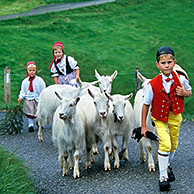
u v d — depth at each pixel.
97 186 5.38
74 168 5.88
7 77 13.98
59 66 8.47
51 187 5.41
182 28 30.75
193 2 38.19
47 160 6.81
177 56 24.80
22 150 7.50
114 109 6.14
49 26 28.27
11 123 9.05
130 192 5.06
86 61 22.53
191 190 5.02
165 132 5.03
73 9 35.12
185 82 5.06
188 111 16.80
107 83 8.76
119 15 34.03
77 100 5.77
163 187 4.97
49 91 8.19
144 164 6.36
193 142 7.77
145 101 5.13
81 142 5.95
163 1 38.47
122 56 24.03
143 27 30.84
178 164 6.24
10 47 22.50
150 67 22.62
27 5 38.19
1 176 5.02
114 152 6.30
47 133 9.10
